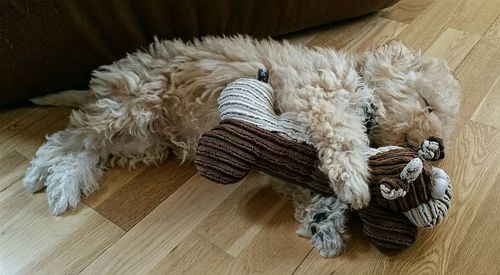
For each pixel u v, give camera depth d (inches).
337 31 67.7
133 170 47.9
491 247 40.6
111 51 51.4
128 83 45.0
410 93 42.6
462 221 42.5
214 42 48.6
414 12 70.9
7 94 50.7
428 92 42.3
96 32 48.9
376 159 38.9
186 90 45.9
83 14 46.8
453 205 43.8
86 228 42.2
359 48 64.1
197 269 39.4
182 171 48.0
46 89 52.4
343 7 64.9
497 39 64.7
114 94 45.6
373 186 38.1
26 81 50.0
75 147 46.9
